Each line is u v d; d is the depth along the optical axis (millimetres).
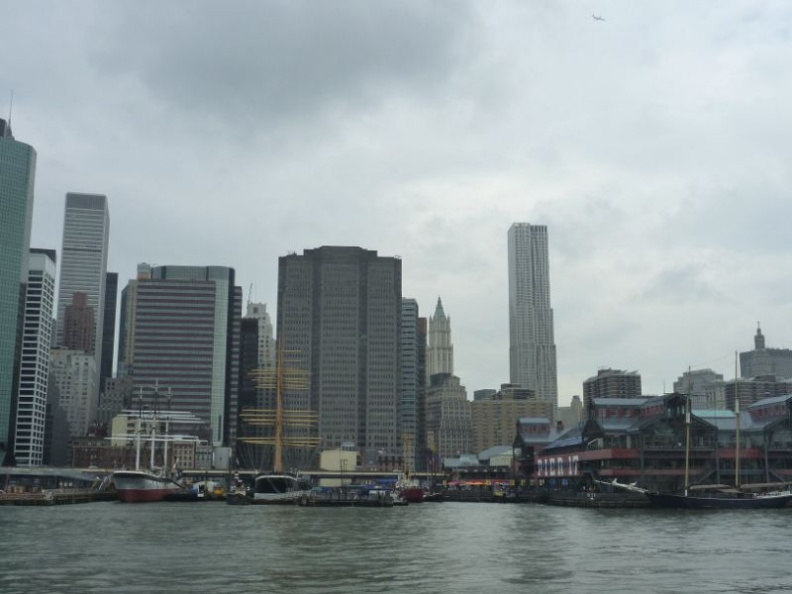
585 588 60375
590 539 98250
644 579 64688
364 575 66500
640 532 108688
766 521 130375
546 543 93312
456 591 58812
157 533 104875
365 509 178875
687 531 109938
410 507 197125
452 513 164125
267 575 66125
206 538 97812
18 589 59000
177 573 67000
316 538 98688
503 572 68562
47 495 196375
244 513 156625
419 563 74250
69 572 67438
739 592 58781
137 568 69938
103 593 57375
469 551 84562
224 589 59219
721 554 81562
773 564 73750
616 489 199125
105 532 106250
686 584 62250
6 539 95812
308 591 58531
